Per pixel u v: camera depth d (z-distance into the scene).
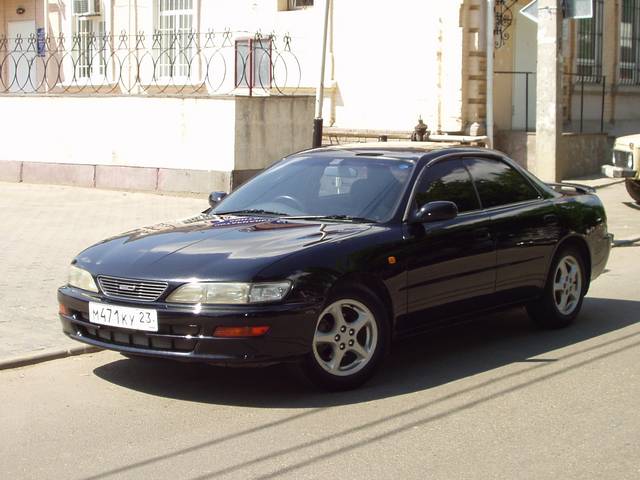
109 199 16.81
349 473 5.20
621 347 7.93
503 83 20.17
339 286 6.58
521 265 8.04
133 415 6.29
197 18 22.70
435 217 7.11
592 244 8.84
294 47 21.47
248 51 21.78
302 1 21.50
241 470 5.28
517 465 5.30
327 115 21.19
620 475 5.15
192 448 5.64
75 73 24.17
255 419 6.16
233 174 16.66
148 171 17.70
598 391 6.68
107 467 5.37
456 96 19.33
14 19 26.05
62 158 18.73
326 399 6.56
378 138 20.11
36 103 18.92
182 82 22.80
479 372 7.21
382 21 20.22
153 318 6.34
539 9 13.34
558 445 5.61
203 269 6.36
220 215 7.82
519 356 7.68
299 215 7.52
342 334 6.64
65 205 16.06
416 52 19.81
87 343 6.77
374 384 6.91
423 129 18.34
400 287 6.99
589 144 19.98
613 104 22.56
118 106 17.97
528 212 8.16
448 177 7.76
